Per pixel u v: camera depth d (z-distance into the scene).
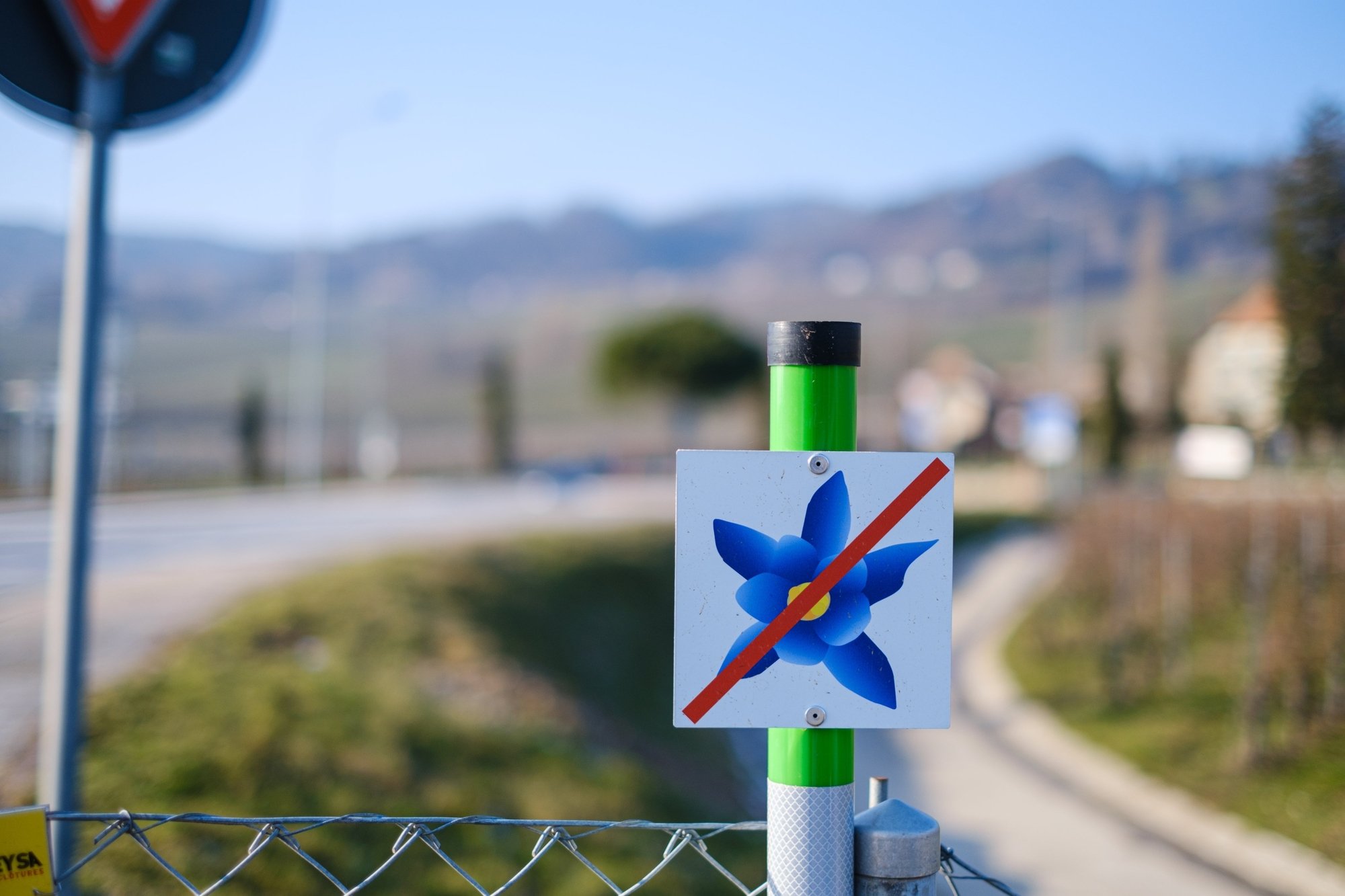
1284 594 13.71
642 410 76.94
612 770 10.34
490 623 13.84
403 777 8.06
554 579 18.22
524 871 2.29
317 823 2.33
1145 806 11.44
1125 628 17.23
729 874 2.23
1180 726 13.37
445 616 13.07
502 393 56.09
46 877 2.26
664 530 25.19
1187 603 16.58
